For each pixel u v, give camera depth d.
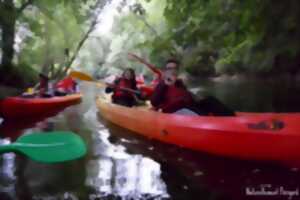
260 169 2.48
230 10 8.20
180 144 3.12
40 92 6.27
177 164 2.65
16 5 12.22
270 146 2.45
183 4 8.59
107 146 3.24
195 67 17.45
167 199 2.01
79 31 16.91
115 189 2.17
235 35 8.98
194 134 2.93
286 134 2.37
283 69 12.20
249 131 2.54
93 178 2.35
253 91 8.66
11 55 10.59
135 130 3.85
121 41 28.17
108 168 2.57
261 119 2.55
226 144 2.68
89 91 10.87
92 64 31.95
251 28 8.43
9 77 10.36
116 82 5.23
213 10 8.39
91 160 2.78
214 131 2.75
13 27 10.56
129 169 2.55
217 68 16.67
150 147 3.17
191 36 9.56
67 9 14.86
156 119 3.42
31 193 2.11
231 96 7.59
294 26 8.50
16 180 2.31
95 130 4.04
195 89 9.92
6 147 1.94
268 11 7.89
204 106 3.31
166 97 3.59
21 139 2.11
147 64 6.00
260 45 12.38
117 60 28.38
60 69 13.12
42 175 2.41
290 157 2.39
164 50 10.87
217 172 2.43
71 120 4.76
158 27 20.67
